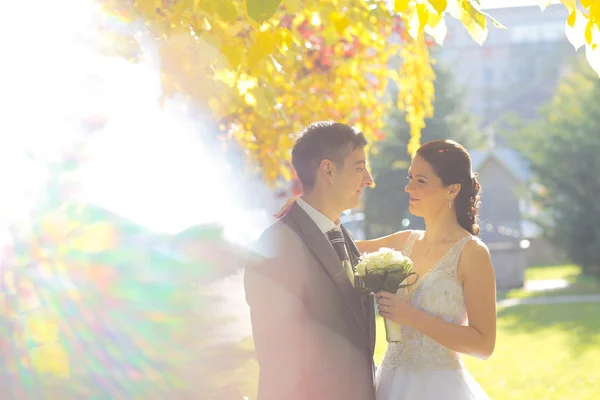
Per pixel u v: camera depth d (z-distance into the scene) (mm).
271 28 3766
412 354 3627
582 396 8250
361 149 3275
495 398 8383
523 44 62219
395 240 3967
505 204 33000
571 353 11016
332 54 7891
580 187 21578
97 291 3000
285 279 3045
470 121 32531
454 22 62312
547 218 23094
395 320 3377
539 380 9227
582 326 13633
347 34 6441
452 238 3646
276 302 3035
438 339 3402
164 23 3268
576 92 22203
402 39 7801
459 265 3582
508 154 36844
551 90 61250
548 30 62500
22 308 2869
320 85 7820
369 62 8016
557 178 21797
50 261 2885
